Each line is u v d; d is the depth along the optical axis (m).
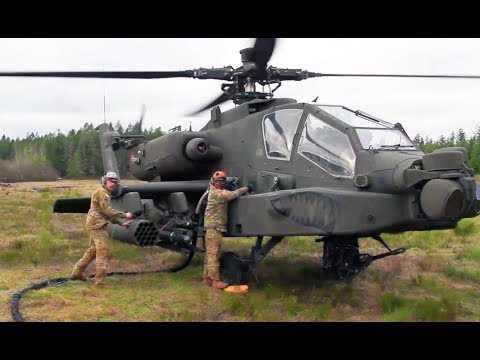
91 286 7.23
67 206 9.05
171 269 8.53
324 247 7.52
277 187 7.11
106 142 10.80
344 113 7.06
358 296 6.81
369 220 5.85
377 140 6.61
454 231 12.13
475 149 41.25
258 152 7.64
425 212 5.62
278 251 10.24
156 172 9.30
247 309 6.17
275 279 7.70
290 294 6.75
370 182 6.04
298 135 7.07
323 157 6.68
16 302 6.26
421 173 5.61
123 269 8.70
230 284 7.43
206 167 8.66
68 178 48.72
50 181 43.97
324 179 6.58
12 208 16.17
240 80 8.54
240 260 7.34
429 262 8.80
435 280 7.80
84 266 7.54
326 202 6.07
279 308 6.31
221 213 7.27
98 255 7.27
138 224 7.36
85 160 49.03
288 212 6.42
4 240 10.70
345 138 6.53
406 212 5.85
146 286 7.35
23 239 10.71
